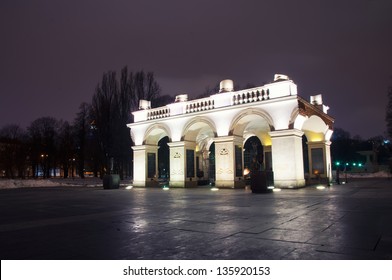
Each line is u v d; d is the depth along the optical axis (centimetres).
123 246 645
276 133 2206
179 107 2877
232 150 2456
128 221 966
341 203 1245
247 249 592
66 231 827
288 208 1141
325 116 2847
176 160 2850
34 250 625
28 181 4147
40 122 7425
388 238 644
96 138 5078
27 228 884
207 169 3888
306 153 3762
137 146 3188
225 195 1830
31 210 1340
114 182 2931
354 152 7419
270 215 989
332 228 754
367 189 1969
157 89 5031
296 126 2219
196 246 628
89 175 9756
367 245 592
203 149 3888
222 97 2561
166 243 660
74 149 7106
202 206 1298
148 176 3147
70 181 5034
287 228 773
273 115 2248
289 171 2138
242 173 2539
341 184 2619
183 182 2789
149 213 1131
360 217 901
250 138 4194
